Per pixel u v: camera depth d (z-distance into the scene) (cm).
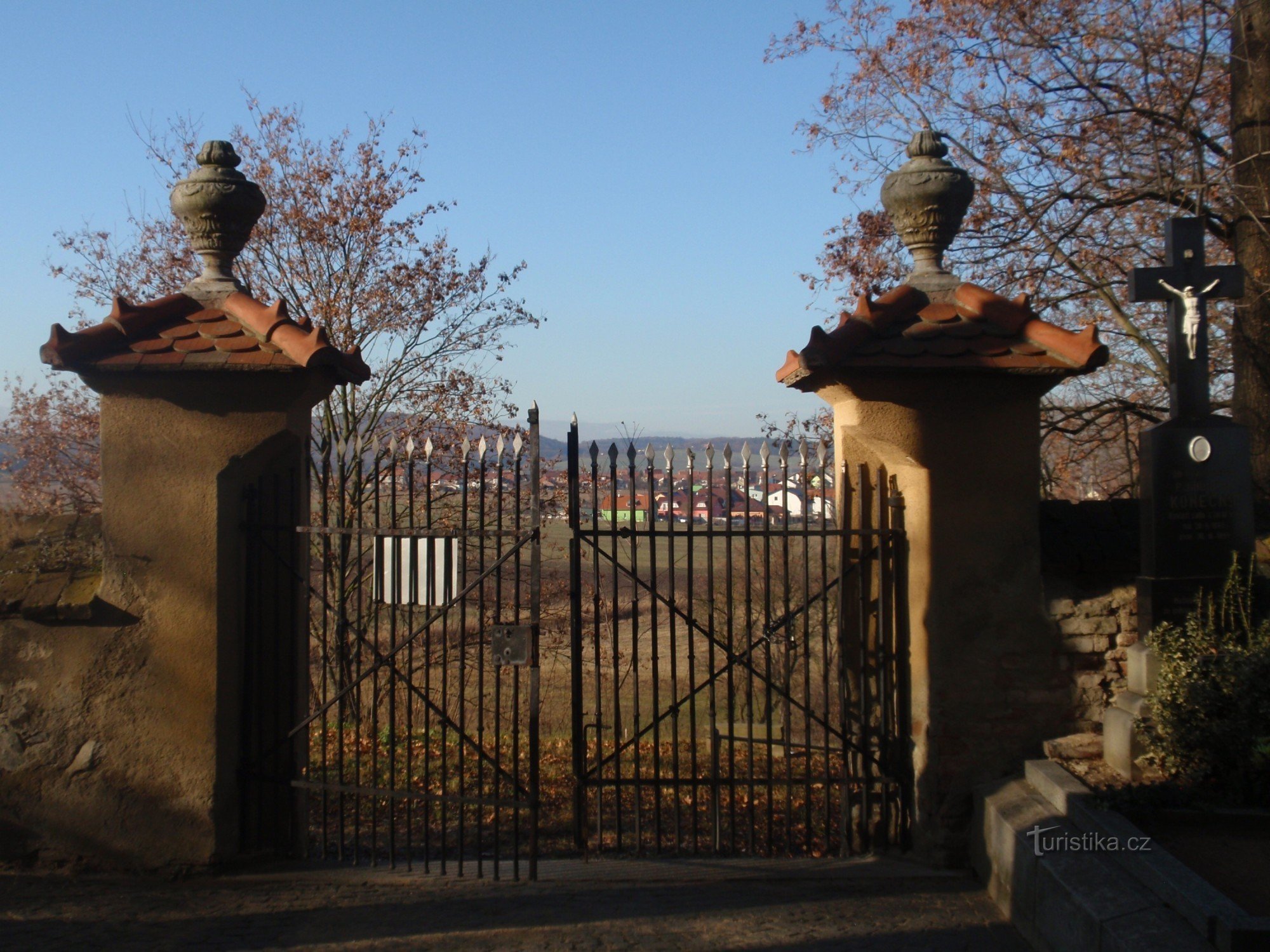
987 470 529
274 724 551
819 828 645
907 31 1131
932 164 566
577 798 546
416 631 526
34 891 497
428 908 482
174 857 520
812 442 1192
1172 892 355
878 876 515
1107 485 1189
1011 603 529
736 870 522
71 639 523
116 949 431
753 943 438
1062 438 1173
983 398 529
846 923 461
